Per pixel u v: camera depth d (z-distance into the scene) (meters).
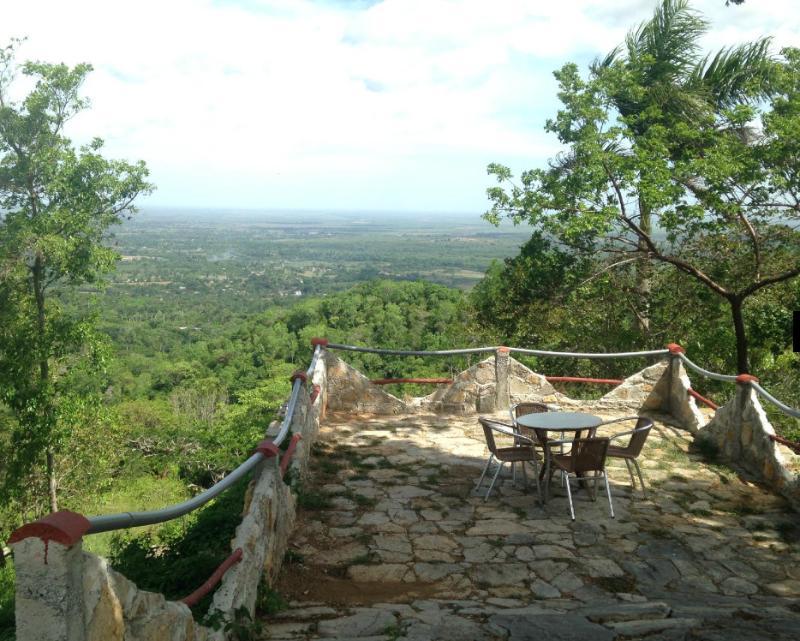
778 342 18.77
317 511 6.87
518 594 5.25
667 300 20.12
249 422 37.97
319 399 9.96
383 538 6.25
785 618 4.57
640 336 21.03
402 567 5.69
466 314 27.09
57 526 2.22
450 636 4.14
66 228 20.47
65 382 21.52
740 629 4.25
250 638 4.00
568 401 10.80
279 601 4.82
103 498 26.84
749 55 18.19
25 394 20.31
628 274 20.55
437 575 5.55
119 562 5.45
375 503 7.12
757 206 14.53
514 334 21.80
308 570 5.59
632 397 10.71
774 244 17.61
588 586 5.42
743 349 16.38
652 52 18.56
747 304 18.50
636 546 6.17
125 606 2.64
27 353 20.38
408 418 10.58
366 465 8.36
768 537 6.41
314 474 7.97
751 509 7.09
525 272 20.08
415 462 8.48
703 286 18.69
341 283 185.25
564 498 7.34
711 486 7.74
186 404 54.84
